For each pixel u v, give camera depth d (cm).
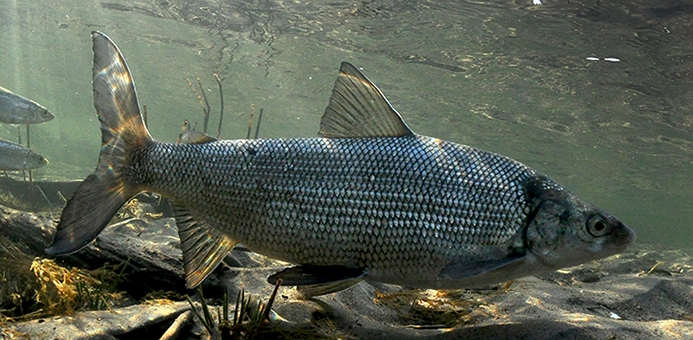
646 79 241
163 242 100
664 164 431
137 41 352
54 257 80
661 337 66
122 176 66
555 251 61
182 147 66
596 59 231
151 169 66
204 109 173
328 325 70
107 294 74
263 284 79
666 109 278
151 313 67
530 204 61
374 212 62
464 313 74
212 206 65
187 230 66
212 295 77
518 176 62
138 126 66
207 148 65
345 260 63
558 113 325
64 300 69
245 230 64
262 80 400
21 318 68
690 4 173
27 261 77
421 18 226
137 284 78
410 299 78
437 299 79
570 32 211
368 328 69
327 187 62
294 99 444
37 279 74
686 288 86
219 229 65
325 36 269
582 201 62
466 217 61
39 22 349
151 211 133
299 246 63
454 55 262
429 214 61
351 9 227
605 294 83
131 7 277
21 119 131
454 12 214
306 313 71
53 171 251
